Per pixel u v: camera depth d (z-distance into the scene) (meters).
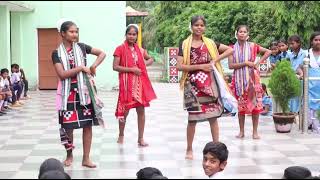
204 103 5.50
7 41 12.26
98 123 5.24
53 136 7.29
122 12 14.61
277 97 7.60
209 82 5.46
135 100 6.38
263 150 6.28
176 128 8.02
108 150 6.30
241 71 6.89
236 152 6.16
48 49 14.71
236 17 19.69
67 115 5.14
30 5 13.68
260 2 20.44
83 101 5.11
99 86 14.64
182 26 22.83
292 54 8.27
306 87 7.34
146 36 28.31
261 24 17.80
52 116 9.37
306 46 16.30
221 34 20.50
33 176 5.00
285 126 7.45
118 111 6.50
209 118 5.50
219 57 5.45
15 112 9.95
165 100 12.22
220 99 5.47
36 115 9.51
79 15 14.55
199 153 6.11
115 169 5.32
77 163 5.57
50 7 14.50
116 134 7.41
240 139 7.01
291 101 7.98
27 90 13.32
